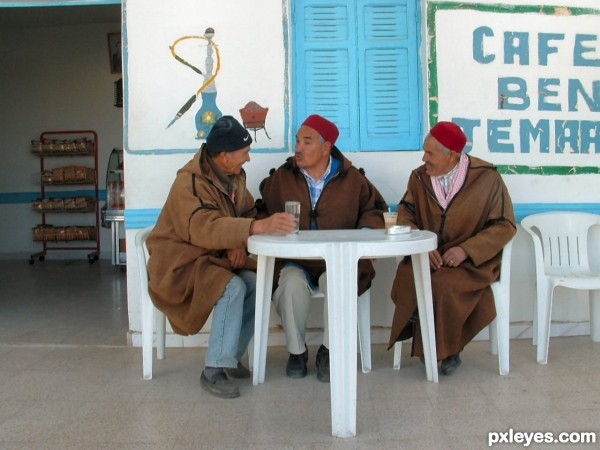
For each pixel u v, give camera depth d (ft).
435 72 12.94
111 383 10.52
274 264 10.64
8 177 28.66
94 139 28.25
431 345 10.21
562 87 13.19
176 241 10.12
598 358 11.66
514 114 13.10
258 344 10.21
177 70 12.73
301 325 10.64
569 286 11.25
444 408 9.15
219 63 12.75
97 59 28.22
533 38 13.10
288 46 12.80
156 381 10.62
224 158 10.23
